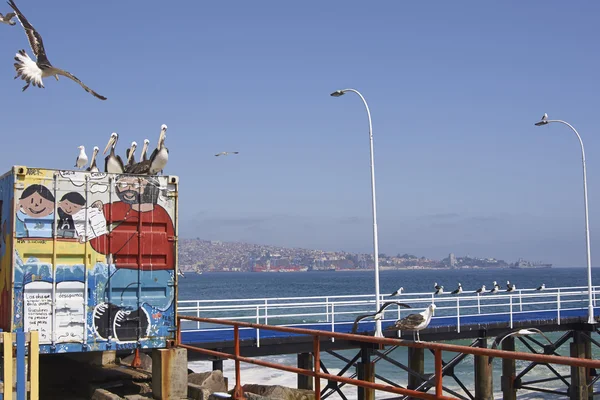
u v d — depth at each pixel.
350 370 37.00
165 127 14.24
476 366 25.27
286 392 17.39
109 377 14.77
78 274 12.61
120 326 12.84
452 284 172.12
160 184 13.38
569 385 26.83
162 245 13.31
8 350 10.93
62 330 12.39
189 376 16.16
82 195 12.73
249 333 25.17
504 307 69.44
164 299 13.26
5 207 12.75
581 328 30.33
